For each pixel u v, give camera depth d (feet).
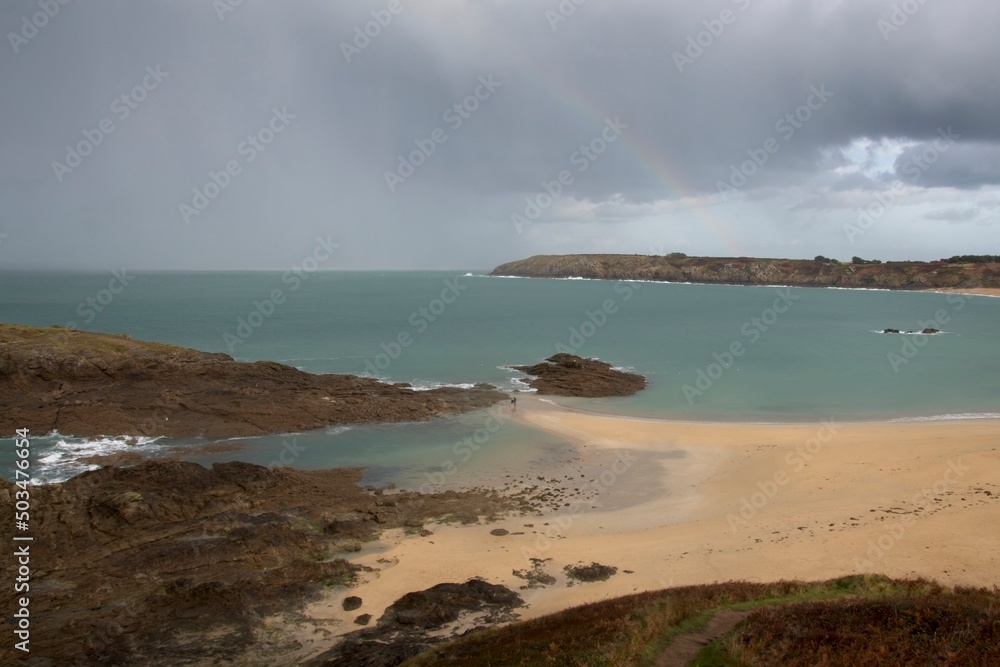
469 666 42.68
